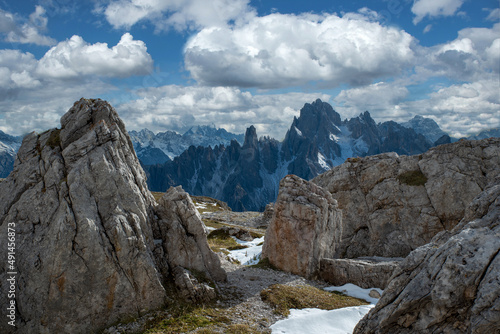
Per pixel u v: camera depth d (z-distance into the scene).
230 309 24.72
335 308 26.09
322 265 34.53
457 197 45.03
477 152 46.22
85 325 20.91
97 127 25.25
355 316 24.28
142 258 23.06
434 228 45.38
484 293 14.26
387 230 48.06
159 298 23.28
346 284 32.28
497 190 19.62
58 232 21.08
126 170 25.67
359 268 32.22
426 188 47.12
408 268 18.00
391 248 46.91
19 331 20.39
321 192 39.44
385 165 50.84
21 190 24.22
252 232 65.50
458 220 44.62
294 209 35.59
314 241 34.56
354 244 49.16
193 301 24.38
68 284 20.80
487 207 19.44
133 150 28.66
